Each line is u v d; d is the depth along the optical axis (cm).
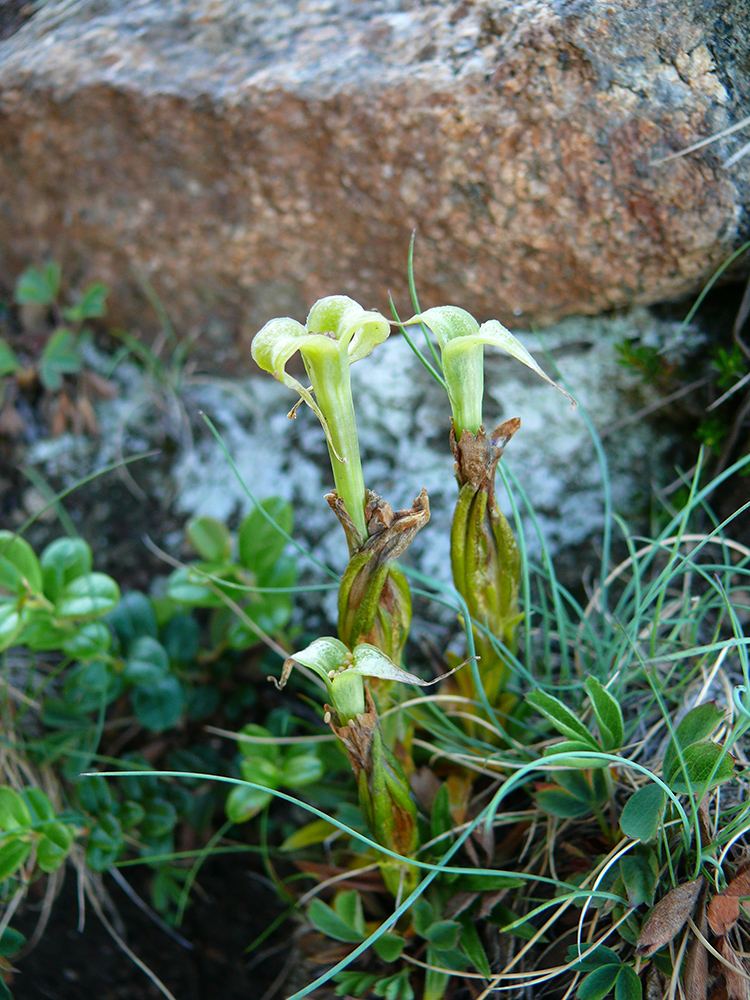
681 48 21
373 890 20
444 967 19
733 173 21
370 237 24
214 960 25
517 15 21
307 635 25
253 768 21
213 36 24
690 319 23
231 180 24
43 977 26
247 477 27
